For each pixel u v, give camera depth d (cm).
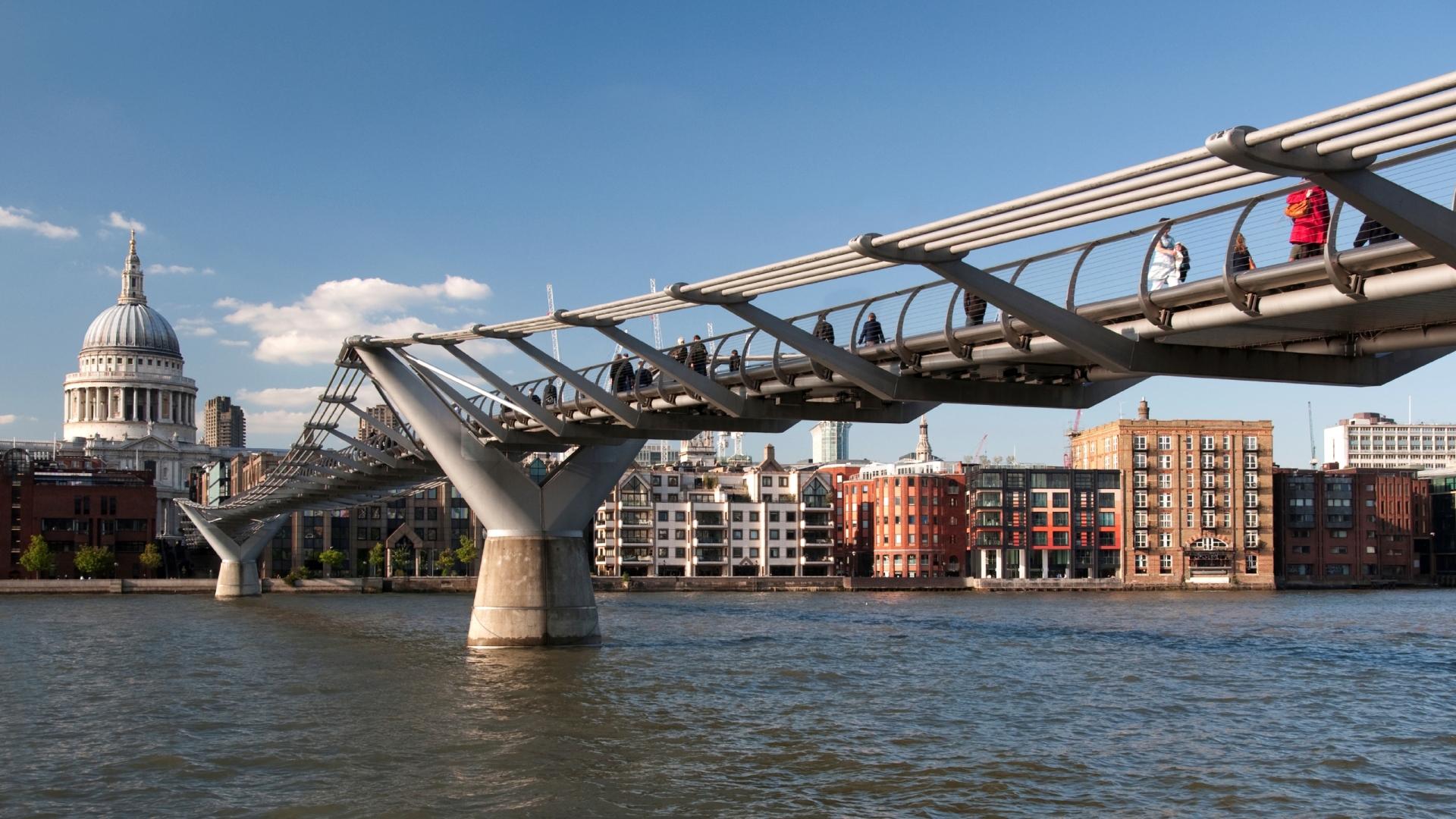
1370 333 3198
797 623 8981
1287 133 2028
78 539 16325
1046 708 4541
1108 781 3297
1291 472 19200
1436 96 1842
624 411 5394
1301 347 3378
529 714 4344
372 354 6384
